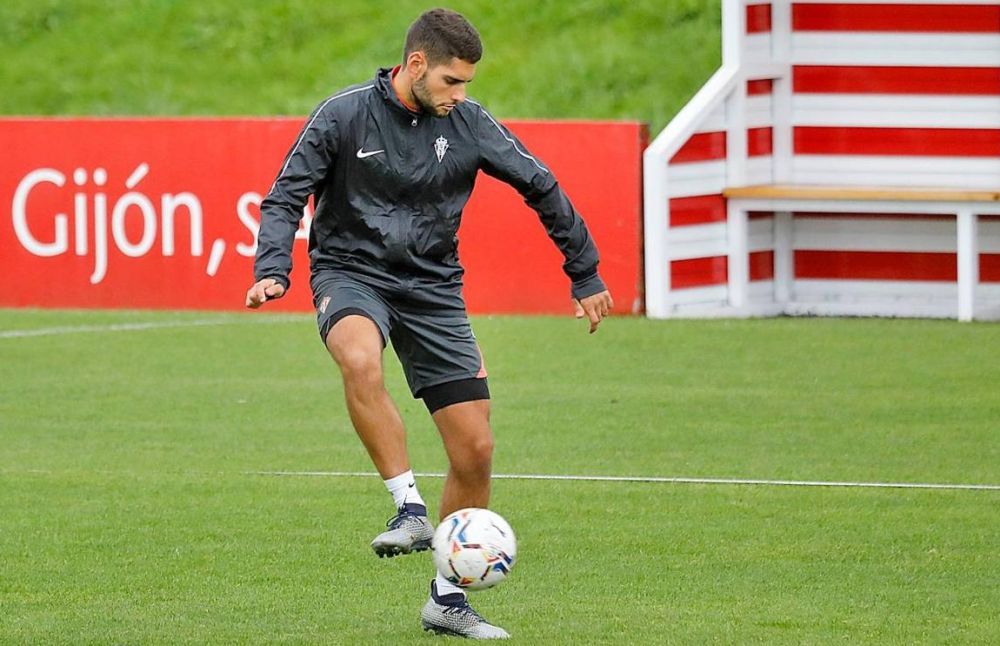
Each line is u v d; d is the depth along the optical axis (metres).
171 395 39.06
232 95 71.81
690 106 50.38
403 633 20.39
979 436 33.47
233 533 26.16
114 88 73.06
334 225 20.38
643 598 22.17
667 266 50.22
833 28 52.91
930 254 52.00
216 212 52.47
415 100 19.88
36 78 74.38
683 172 50.34
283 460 31.97
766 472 30.45
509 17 71.25
